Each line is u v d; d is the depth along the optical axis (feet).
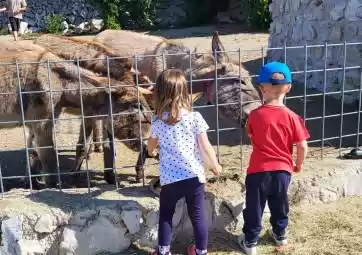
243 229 14.73
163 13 83.10
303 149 14.19
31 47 19.24
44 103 18.20
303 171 17.29
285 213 14.69
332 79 28.14
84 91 18.35
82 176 19.98
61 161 21.65
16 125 19.21
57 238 14.70
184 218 15.58
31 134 19.51
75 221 14.65
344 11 26.91
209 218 15.85
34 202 15.07
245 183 15.20
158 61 23.20
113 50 21.81
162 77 13.50
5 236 14.43
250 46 52.75
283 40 34.47
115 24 80.02
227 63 21.61
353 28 26.35
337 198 17.49
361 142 21.15
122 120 17.93
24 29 80.12
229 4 81.82
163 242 13.91
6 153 22.34
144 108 17.83
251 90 21.03
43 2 84.58
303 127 14.37
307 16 30.42
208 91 21.86
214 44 21.65
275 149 14.16
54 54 19.16
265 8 66.54
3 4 81.56
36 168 19.36
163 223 13.89
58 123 24.79
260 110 14.37
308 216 16.44
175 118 13.43
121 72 19.44
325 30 28.76
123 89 17.84
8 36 74.54
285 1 33.88
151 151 14.19
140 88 18.24
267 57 37.06
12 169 20.59
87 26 81.97
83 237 14.73
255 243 14.62
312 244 14.98
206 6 81.35
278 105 14.39
